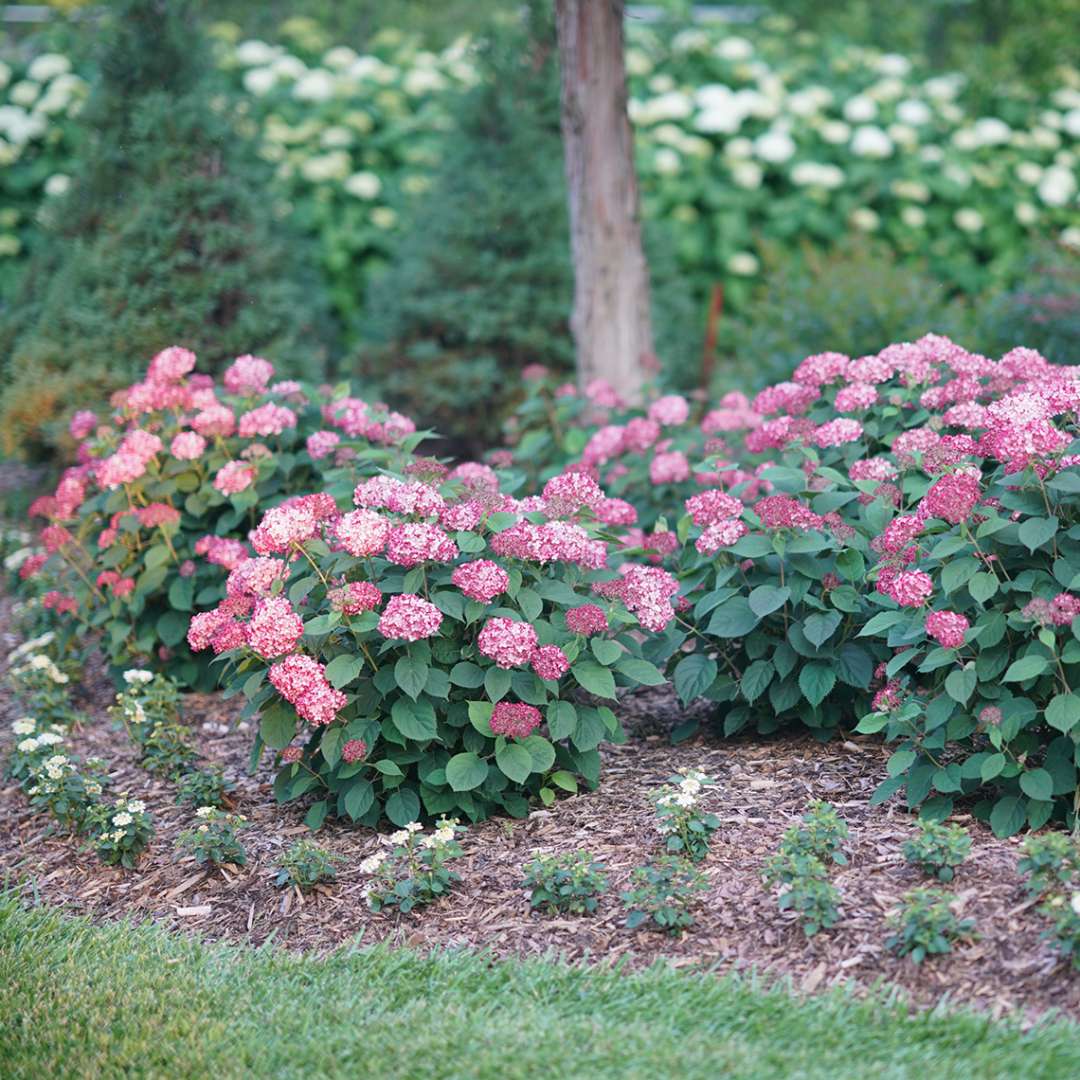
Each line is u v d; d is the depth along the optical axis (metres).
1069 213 9.45
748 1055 2.73
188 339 6.43
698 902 3.34
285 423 4.84
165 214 6.46
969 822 3.57
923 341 4.42
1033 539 3.36
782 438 4.43
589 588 4.11
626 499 5.33
